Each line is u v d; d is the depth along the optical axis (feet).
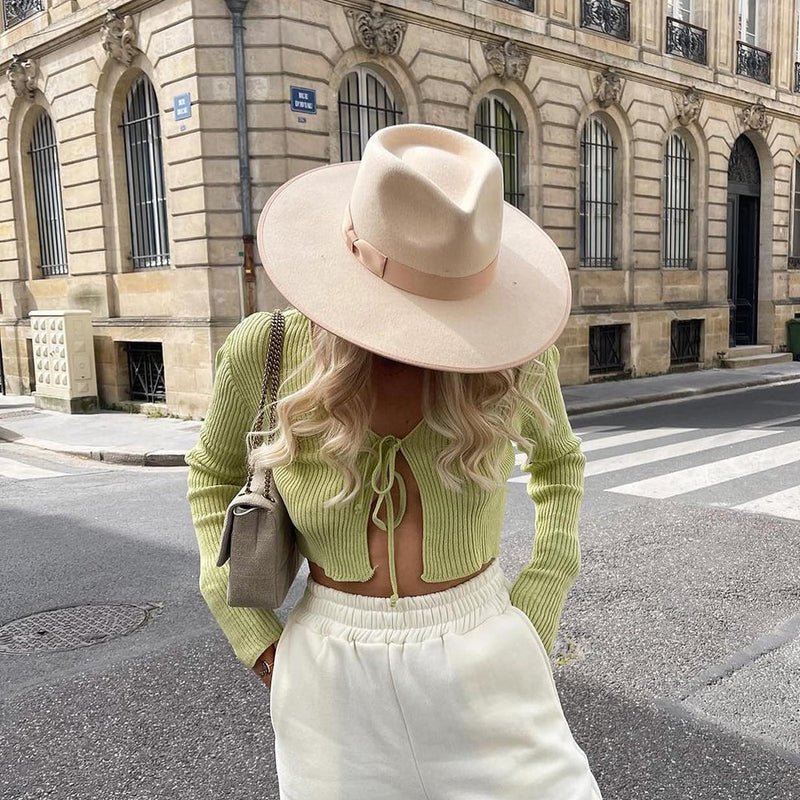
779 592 15.17
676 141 59.93
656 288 57.72
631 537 18.69
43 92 46.50
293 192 5.18
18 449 35.24
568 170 51.19
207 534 5.52
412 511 4.92
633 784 9.45
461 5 44.19
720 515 20.40
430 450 4.81
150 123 42.01
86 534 20.51
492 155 4.75
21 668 12.72
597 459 28.27
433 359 4.44
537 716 4.96
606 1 52.60
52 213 49.65
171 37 37.96
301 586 15.47
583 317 52.21
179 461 31.68
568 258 51.80
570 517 5.65
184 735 10.66
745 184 67.36
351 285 4.65
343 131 41.47
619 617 14.16
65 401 43.50
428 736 4.76
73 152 45.11
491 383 4.83
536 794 4.74
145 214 43.52
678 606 14.60
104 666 12.71
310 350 5.05
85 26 42.32
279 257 4.82
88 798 9.36
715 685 11.74
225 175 37.91
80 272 46.16
